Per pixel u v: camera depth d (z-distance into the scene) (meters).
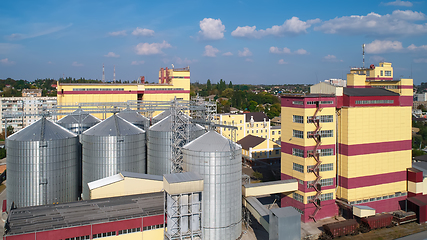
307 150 76.00
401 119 86.44
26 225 55.56
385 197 84.38
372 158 82.19
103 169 81.38
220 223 64.50
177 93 142.62
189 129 84.25
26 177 73.94
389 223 77.06
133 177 73.81
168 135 85.44
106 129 83.50
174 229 61.44
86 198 81.50
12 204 70.12
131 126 88.38
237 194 66.81
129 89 133.75
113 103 108.38
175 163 75.81
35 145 73.69
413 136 185.62
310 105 75.88
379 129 82.88
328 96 77.50
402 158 87.12
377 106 82.94
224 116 150.00
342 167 80.44
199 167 64.25
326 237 69.56
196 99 94.75
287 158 81.50
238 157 66.62
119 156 82.06
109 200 68.06
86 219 58.72
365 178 81.38
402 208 87.31
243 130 154.00
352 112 78.62
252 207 69.38
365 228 74.38
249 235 70.62
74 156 80.44
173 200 60.62
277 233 60.88
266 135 158.88
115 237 59.22
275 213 62.06
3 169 112.94
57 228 55.03
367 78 108.44
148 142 89.75
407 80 87.19
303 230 72.56
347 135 78.38
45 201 75.19
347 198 79.38
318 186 76.25
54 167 75.81
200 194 63.28
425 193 88.31
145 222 61.22
